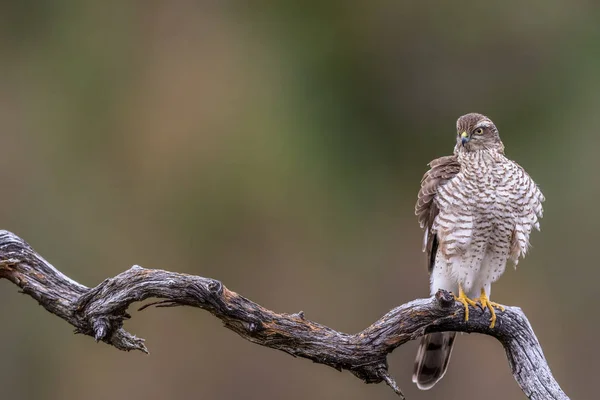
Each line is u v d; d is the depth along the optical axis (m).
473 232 8.29
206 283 6.45
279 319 6.62
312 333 6.66
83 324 6.66
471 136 8.41
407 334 6.76
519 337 7.10
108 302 6.50
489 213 8.23
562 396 6.98
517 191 8.21
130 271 6.52
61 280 6.70
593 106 17.22
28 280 6.68
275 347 6.67
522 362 7.10
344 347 6.68
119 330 6.63
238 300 6.54
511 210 8.23
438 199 8.43
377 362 6.74
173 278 6.46
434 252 8.76
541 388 7.02
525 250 8.30
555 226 16.77
